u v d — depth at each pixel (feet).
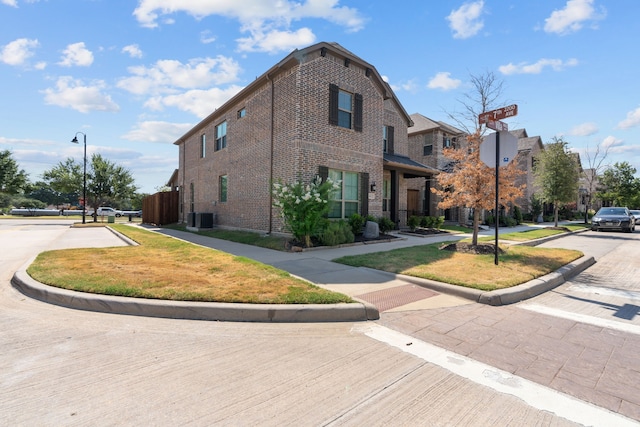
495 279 18.95
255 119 43.27
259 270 19.65
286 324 13.15
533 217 87.61
